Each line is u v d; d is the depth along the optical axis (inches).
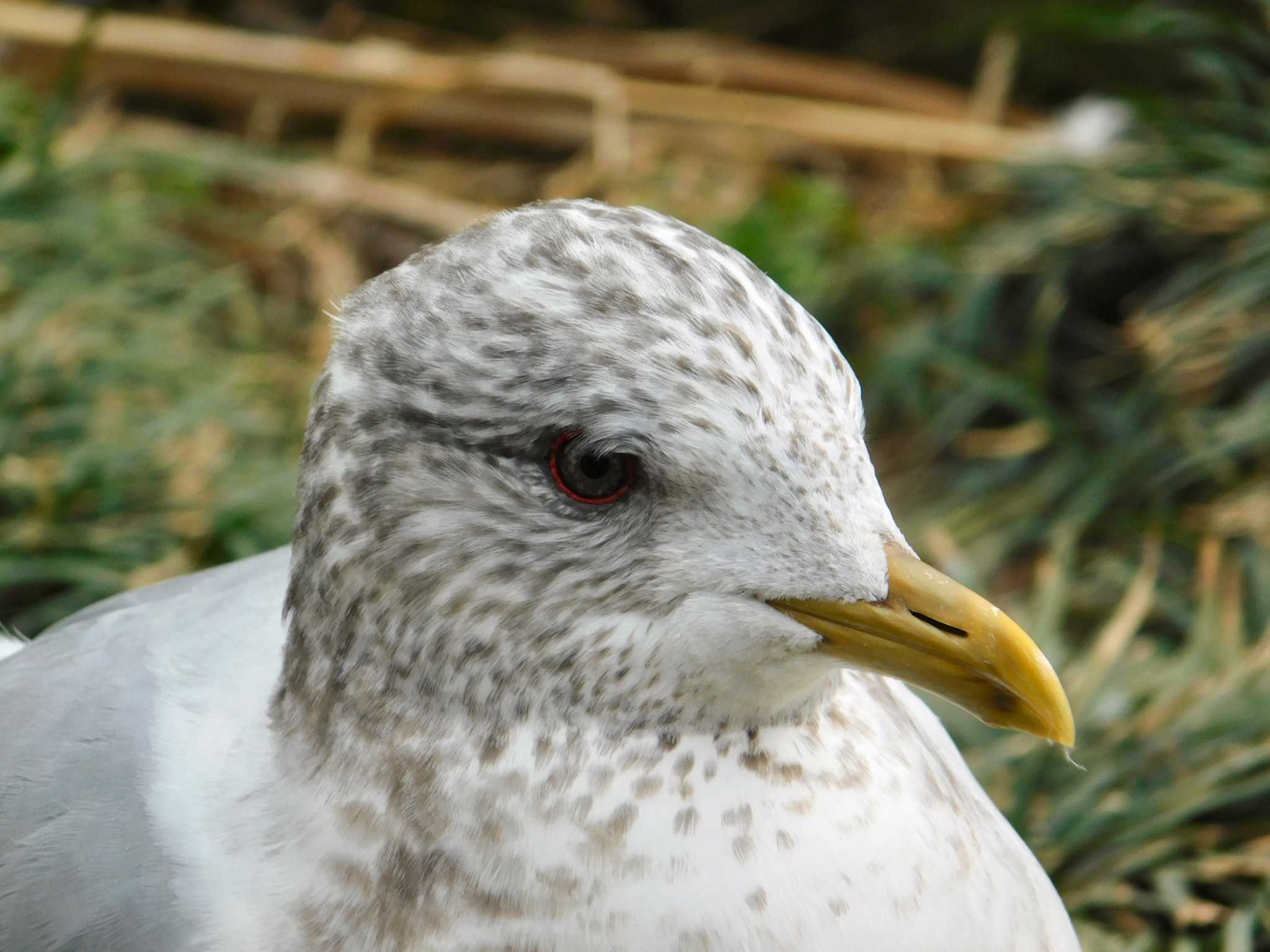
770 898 96.7
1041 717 96.1
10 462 193.9
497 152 267.0
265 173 252.1
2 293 215.8
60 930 105.0
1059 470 201.0
